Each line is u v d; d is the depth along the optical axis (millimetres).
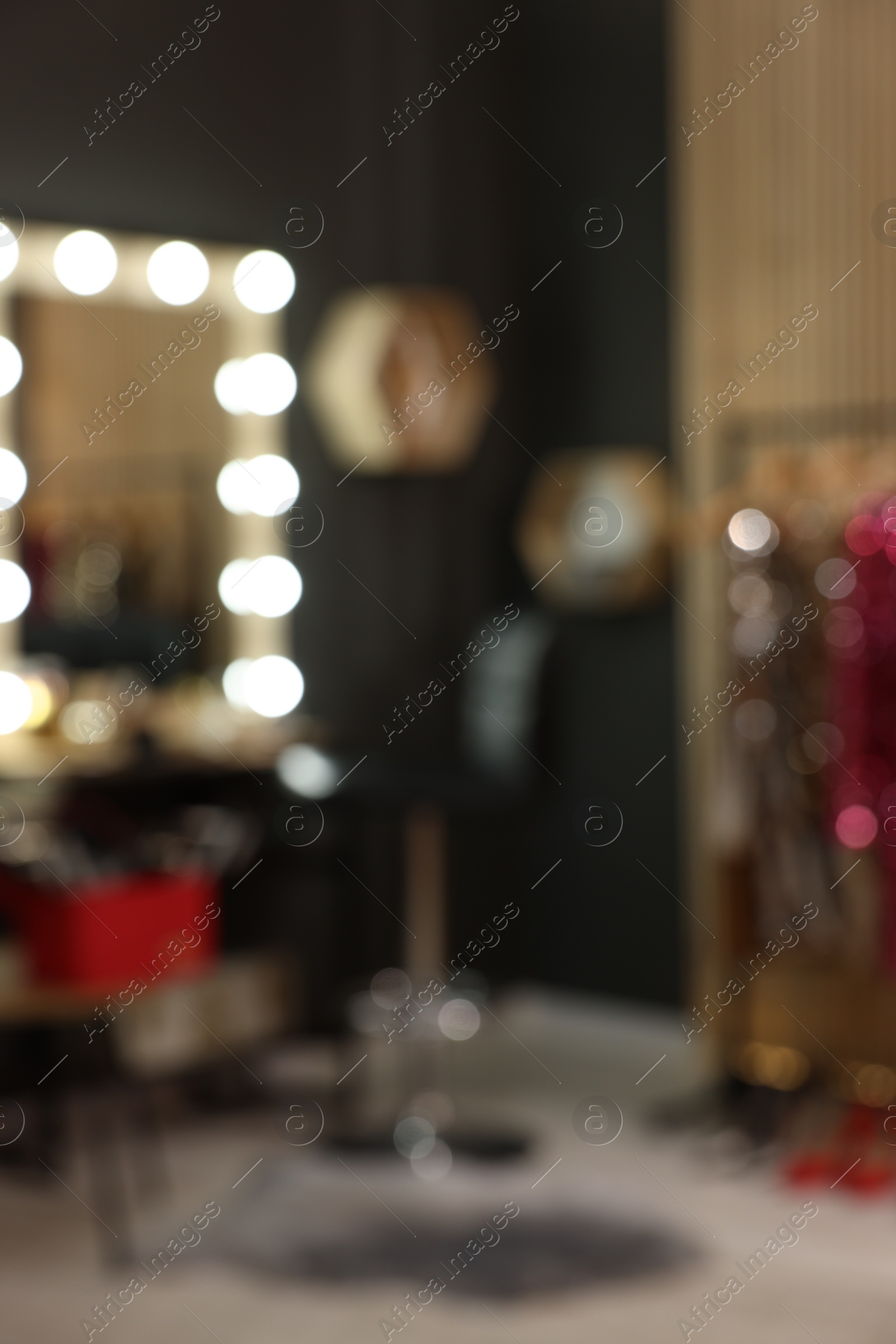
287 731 4137
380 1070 4309
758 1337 2609
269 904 4203
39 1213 3238
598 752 4652
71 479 3900
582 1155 3574
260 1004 3984
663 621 4469
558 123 4727
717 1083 4027
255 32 4203
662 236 4457
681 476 4367
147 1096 3961
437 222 4656
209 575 4172
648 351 4504
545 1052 4520
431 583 4656
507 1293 2785
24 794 3670
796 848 3572
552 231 4762
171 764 3840
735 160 4191
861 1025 3893
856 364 3936
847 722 3449
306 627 4348
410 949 3992
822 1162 3438
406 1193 3312
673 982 4449
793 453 3789
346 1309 2729
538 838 4816
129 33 3943
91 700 3846
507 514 4832
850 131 3938
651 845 4512
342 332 4387
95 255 3912
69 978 2979
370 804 3818
